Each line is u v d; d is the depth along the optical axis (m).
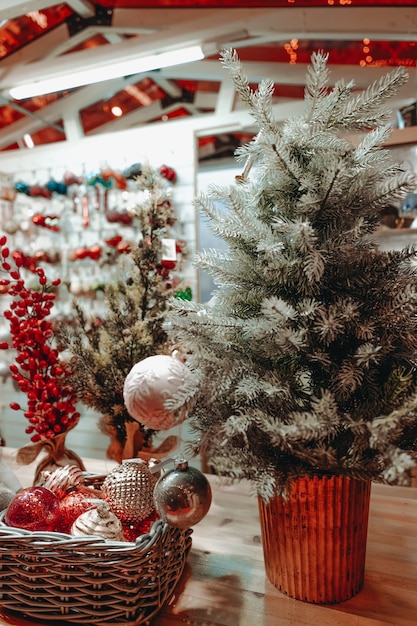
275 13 2.25
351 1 2.16
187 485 0.68
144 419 0.67
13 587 0.69
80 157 2.95
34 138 3.29
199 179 3.14
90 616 0.67
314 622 0.68
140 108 3.14
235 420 0.58
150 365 0.67
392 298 0.64
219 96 2.61
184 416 0.66
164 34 2.42
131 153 2.81
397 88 0.65
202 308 0.75
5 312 1.00
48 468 1.03
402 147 2.03
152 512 0.79
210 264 0.72
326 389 0.63
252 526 0.96
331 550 0.70
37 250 2.80
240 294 0.72
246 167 0.78
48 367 1.03
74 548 0.64
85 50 2.55
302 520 0.69
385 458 0.54
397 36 2.23
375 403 0.61
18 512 0.70
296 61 2.51
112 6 2.43
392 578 0.78
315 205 0.63
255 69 2.57
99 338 1.06
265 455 0.64
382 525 0.95
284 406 0.64
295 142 0.66
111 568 0.64
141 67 2.35
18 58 2.69
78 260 2.84
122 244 2.42
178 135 2.70
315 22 2.23
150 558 0.65
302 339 0.62
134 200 2.69
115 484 0.78
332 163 0.60
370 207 0.67
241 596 0.74
